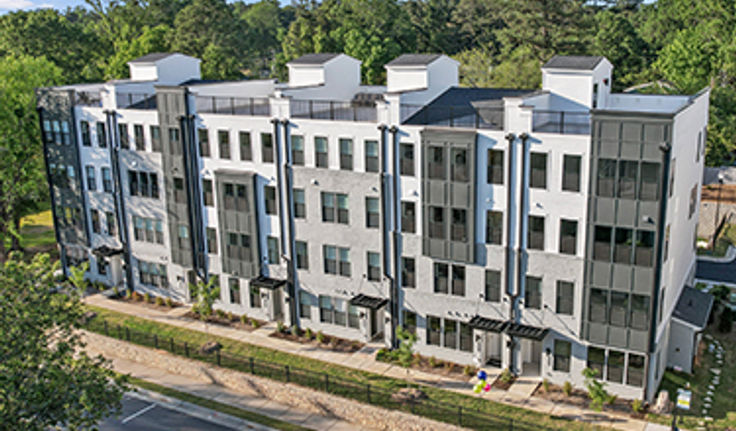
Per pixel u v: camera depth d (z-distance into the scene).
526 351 36.75
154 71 49.84
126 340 42.12
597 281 31.86
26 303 27.38
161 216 46.81
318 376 36.31
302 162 39.69
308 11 114.81
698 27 96.06
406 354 34.78
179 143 43.69
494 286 35.50
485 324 35.28
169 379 38.66
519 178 33.09
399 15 117.56
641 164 29.66
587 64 36.81
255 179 41.59
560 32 85.44
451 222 35.34
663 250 30.50
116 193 48.47
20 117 52.44
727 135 69.12
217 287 43.53
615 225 30.81
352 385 35.03
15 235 55.03
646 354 31.45
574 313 33.31
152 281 49.38
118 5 120.31
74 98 48.97
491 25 127.44
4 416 23.95
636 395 32.34
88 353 42.88
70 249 53.66
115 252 49.59
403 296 38.31
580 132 35.22
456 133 33.78
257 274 43.12
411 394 33.62
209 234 45.16
